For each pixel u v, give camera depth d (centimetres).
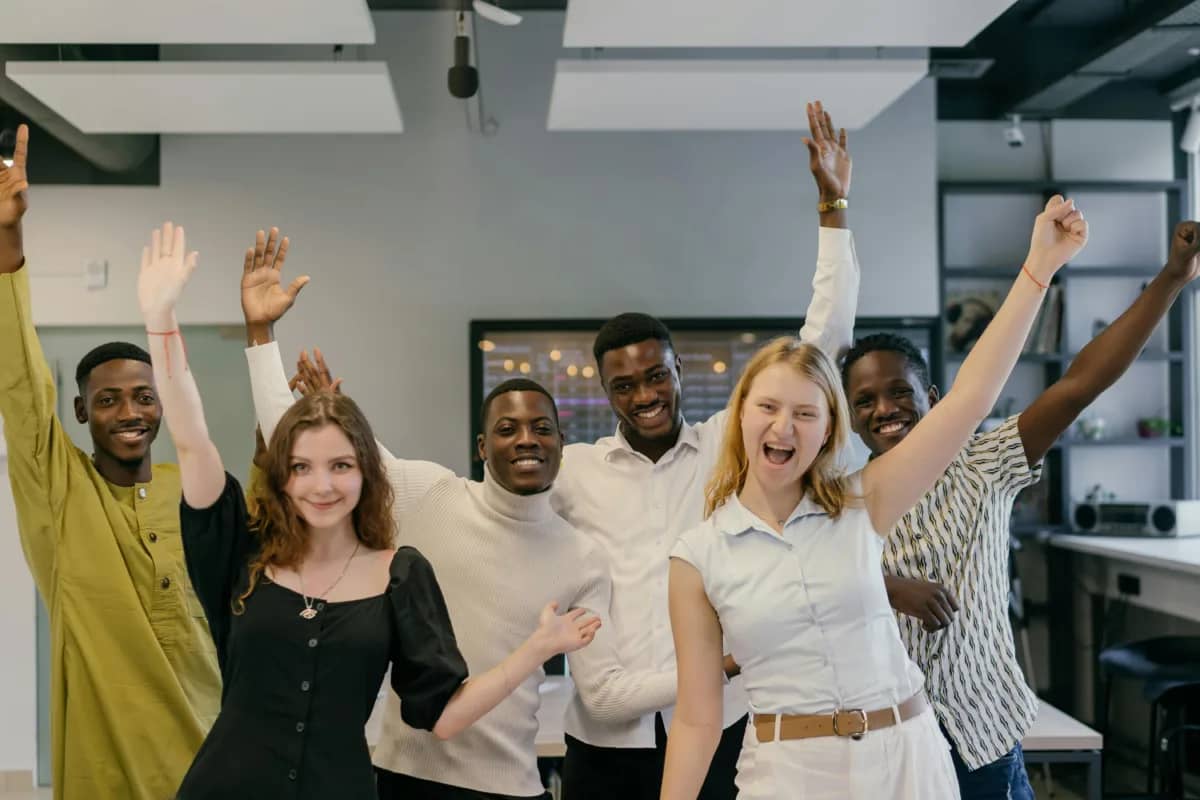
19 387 242
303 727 180
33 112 446
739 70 400
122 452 259
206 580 192
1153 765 449
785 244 544
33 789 485
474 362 527
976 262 583
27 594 486
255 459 239
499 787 217
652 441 265
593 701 235
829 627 178
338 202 534
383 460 243
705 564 184
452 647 192
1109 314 586
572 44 377
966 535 219
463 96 420
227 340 537
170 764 249
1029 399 578
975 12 351
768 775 178
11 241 235
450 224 538
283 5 338
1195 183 579
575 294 540
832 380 182
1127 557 483
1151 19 432
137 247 526
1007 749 218
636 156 543
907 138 550
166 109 433
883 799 174
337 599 189
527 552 228
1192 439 569
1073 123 586
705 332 536
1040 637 571
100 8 339
